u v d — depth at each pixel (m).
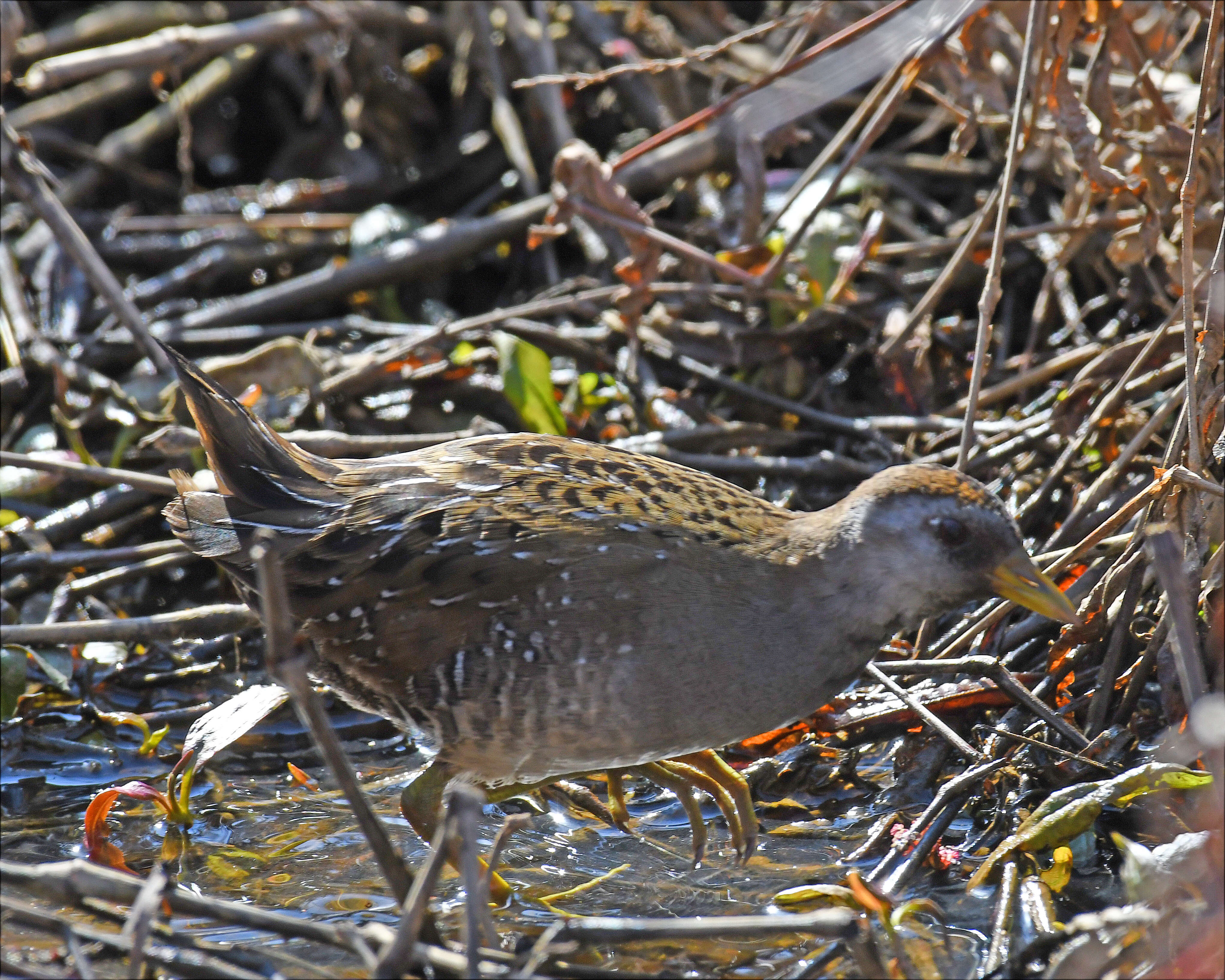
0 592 8.98
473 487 6.59
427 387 10.47
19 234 12.73
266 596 4.91
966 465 7.94
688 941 6.30
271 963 5.65
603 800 7.72
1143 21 9.62
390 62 12.96
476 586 6.37
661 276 11.15
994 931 6.06
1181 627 5.86
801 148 12.16
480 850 7.16
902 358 9.95
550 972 5.73
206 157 14.07
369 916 6.63
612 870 6.97
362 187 13.26
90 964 5.80
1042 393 10.08
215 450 6.91
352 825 7.47
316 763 8.15
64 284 11.88
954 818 6.85
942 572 6.30
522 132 13.12
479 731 6.55
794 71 9.41
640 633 6.27
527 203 11.95
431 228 11.83
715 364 10.55
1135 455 8.31
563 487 6.52
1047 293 9.84
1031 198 11.28
